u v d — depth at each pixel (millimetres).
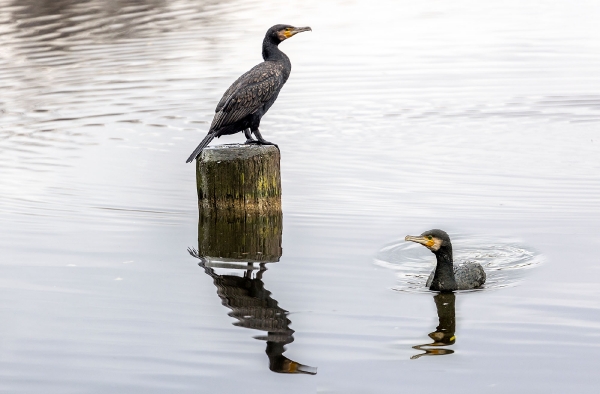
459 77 26344
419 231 13891
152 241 13617
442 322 10445
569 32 32312
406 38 32062
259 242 13539
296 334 10172
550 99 23734
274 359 9547
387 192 16266
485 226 14078
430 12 37500
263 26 33938
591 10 36844
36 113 23109
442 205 15336
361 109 23172
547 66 27391
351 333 10164
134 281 11891
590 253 12625
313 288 11578
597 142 19953
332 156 19062
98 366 9422
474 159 18703
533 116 22328
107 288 11633
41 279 11930
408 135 20812
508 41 31125
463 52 29578
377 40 31750
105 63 28578
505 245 13133
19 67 28359
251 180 14758
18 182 17047
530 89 24766
